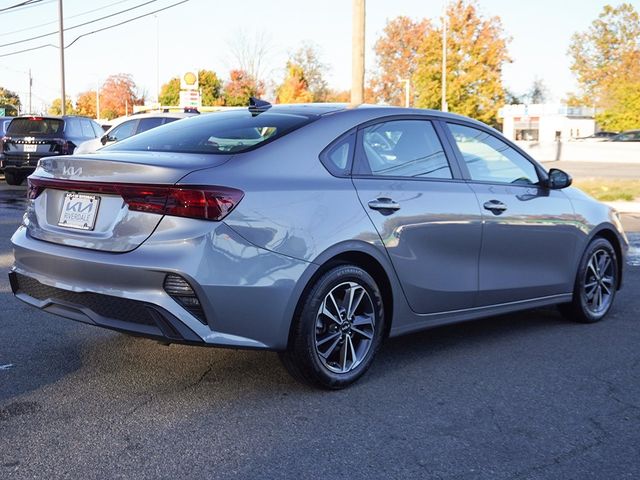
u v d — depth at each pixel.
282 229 3.75
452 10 42.41
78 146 17.27
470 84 42.66
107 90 75.56
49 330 5.25
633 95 42.62
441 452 3.35
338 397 4.04
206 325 3.60
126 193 3.66
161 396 3.99
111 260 3.63
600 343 5.25
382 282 4.36
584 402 4.03
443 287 4.63
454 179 4.79
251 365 4.55
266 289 3.69
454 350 5.01
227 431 3.54
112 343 4.96
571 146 36.19
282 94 58.19
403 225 4.33
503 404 3.98
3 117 19.89
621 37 42.94
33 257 4.05
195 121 4.66
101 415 3.71
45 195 4.17
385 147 4.47
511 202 5.06
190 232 3.53
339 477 3.09
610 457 3.33
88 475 3.06
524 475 3.14
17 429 3.52
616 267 6.07
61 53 34.19
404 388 4.21
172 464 3.18
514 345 5.16
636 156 34.41
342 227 3.99
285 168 3.93
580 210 5.64
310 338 3.91
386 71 59.38
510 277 5.10
